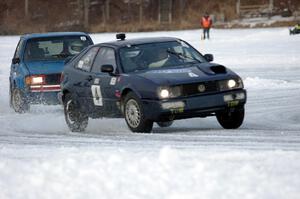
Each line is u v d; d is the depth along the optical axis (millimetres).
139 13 188375
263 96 44312
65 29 172250
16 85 42750
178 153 19656
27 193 14930
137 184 15516
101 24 174625
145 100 28219
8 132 32312
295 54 73938
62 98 34250
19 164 18531
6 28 178000
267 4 171250
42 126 34906
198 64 30359
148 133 28781
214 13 168000
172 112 27750
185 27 157375
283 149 22594
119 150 21531
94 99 31750
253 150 21797
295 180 15312
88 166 17844
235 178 15719
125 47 31297
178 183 15461
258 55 75125
